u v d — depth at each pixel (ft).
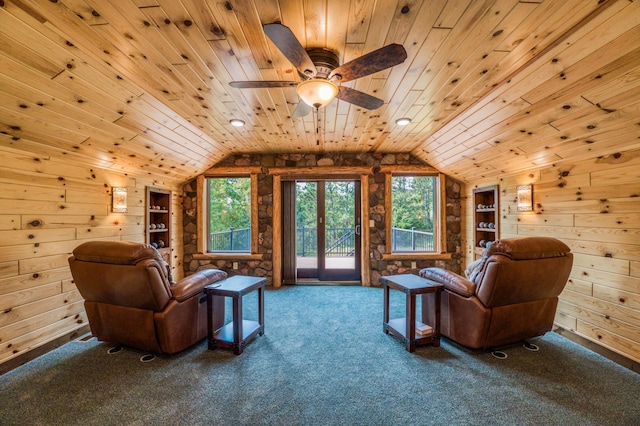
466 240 15.30
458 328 8.29
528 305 7.87
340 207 17.28
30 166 7.89
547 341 8.78
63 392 6.31
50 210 8.47
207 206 16.22
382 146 14.28
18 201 7.59
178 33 5.48
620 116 6.63
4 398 6.09
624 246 7.47
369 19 5.08
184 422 5.42
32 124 7.20
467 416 5.57
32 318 7.88
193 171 14.84
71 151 8.84
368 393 6.30
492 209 13.14
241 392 6.33
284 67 6.76
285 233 16.02
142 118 9.11
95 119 8.14
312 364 7.52
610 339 7.74
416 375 6.98
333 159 15.67
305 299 13.25
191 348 8.42
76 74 6.51
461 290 8.07
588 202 8.50
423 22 5.16
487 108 8.69
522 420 5.44
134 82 7.40
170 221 14.40
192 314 8.29
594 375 6.90
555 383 6.59
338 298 13.41
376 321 10.58
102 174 10.47
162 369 7.25
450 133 11.29
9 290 7.34
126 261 7.01
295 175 15.67
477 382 6.67
